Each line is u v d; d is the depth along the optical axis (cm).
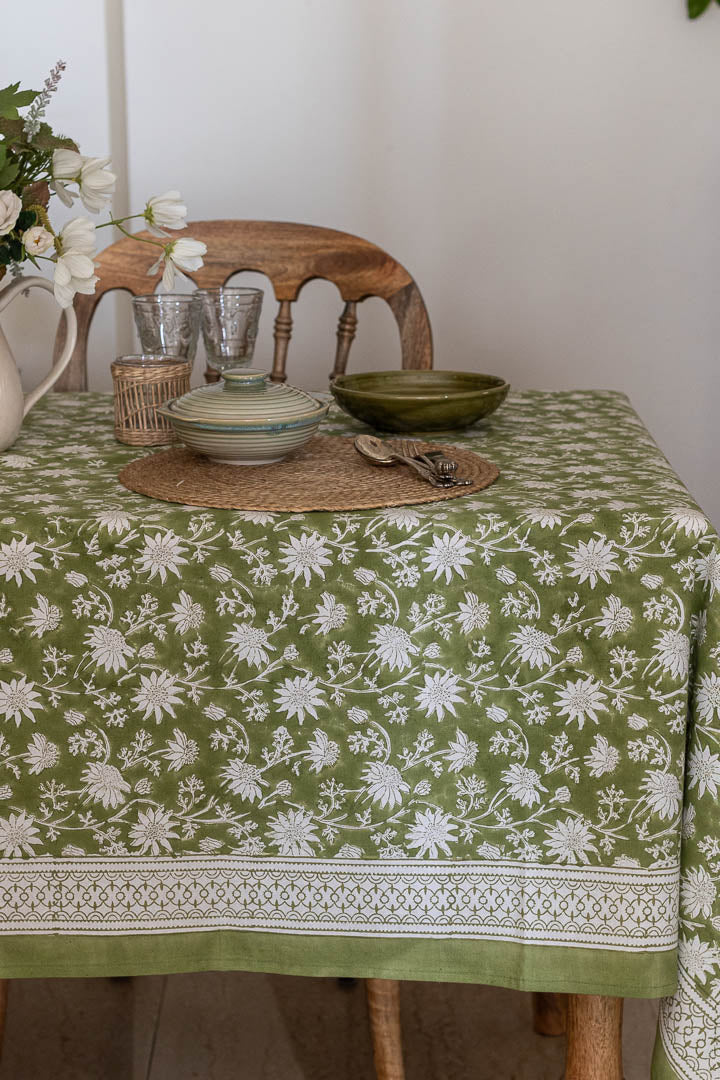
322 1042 138
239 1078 131
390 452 106
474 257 215
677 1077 92
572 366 220
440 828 92
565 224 213
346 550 86
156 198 113
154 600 87
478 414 123
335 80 207
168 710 90
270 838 92
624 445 118
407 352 166
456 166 211
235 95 207
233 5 203
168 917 94
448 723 89
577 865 91
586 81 206
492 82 206
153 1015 143
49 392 153
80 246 106
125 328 215
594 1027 97
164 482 99
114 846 92
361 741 90
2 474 105
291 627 88
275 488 96
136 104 207
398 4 203
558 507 89
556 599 86
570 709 88
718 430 222
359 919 94
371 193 212
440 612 87
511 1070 132
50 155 106
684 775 90
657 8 202
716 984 90
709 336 217
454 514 87
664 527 85
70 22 198
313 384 221
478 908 93
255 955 95
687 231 212
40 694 89
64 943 94
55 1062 133
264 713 90
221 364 133
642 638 86
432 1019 142
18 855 93
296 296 167
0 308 111
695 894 90
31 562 87
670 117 207
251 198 212
